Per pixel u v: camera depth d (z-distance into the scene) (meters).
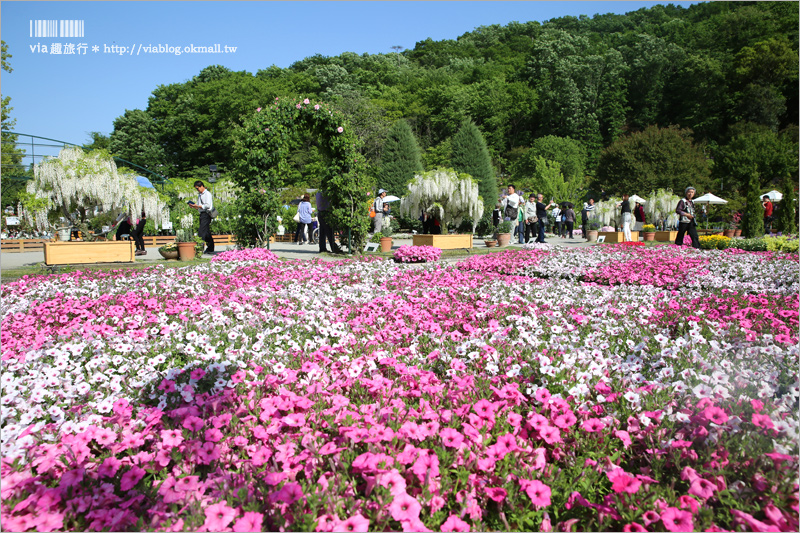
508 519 1.95
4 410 2.54
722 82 58.31
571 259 10.27
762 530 1.70
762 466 2.03
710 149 52.84
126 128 59.56
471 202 16.56
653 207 27.91
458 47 96.00
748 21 62.41
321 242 13.09
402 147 28.88
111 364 3.47
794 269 8.41
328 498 1.84
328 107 12.21
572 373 2.91
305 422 2.46
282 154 12.04
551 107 67.25
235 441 2.30
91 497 1.93
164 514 1.84
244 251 10.34
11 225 22.22
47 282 6.89
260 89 58.78
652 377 3.04
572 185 36.97
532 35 100.75
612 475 2.01
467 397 2.65
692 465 2.16
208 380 3.01
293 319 4.71
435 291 6.46
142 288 6.48
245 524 1.73
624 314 4.99
